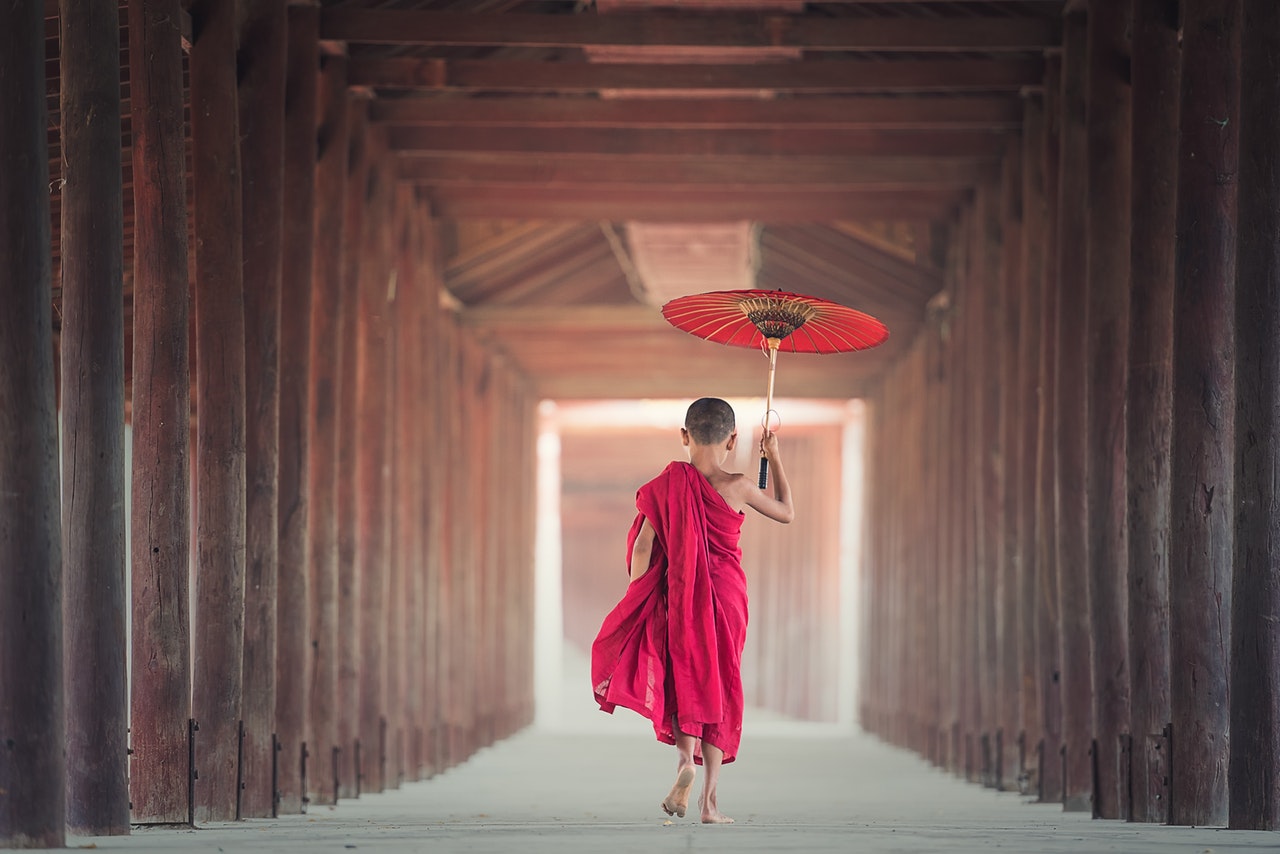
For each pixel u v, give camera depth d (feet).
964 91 114.01
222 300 70.18
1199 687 60.90
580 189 132.36
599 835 46.96
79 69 54.19
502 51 109.81
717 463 54.90
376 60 100.42
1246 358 55.57
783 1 95.30
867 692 211.00
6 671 44.96
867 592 210.59
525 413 210.38
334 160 97.35
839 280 168.25
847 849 41.09
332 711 92.02
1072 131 89.40
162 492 61.82
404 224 125.80
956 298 135.03
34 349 45.62
